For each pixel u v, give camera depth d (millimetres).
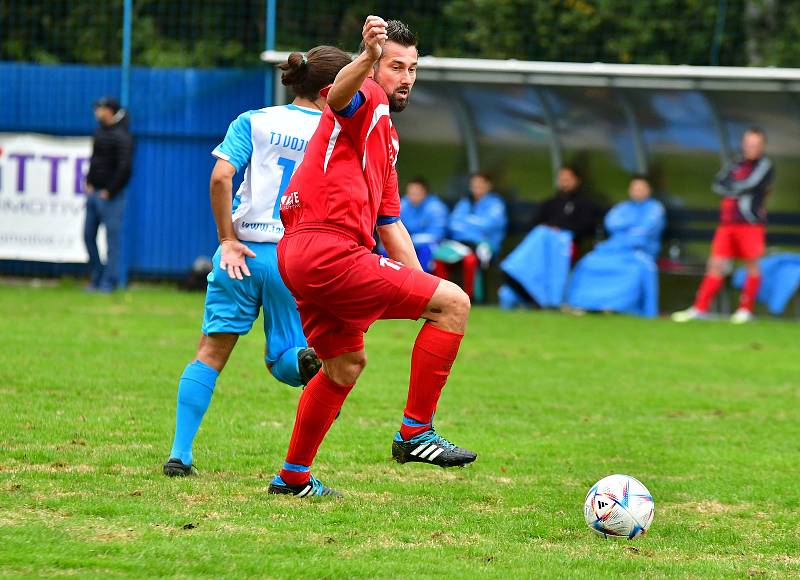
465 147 58812
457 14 72938
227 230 19688
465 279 55844
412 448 18016
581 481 21000
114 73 59312
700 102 55812
